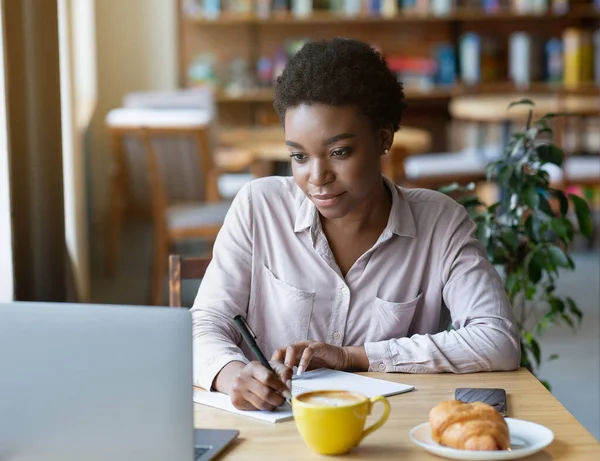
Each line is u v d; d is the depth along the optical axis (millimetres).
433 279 1932
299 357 1757
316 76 1686
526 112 6305
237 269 1962
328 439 1357
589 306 5168
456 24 7918
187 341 1247
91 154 7211
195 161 5301
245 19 7598
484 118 6422
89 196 7004
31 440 1289
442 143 8047
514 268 2785
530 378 1761
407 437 1440
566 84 7652
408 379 1751
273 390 1569
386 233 1896
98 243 7059
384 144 1823
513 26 7961
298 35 7883
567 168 6164
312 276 1923
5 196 3072
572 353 4387
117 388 1263
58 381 1274
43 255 3211
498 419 1366
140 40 7746
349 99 1684
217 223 5125
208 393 1681
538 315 4789
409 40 7949
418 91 7676
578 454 1365
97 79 7727
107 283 5844
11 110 3102
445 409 1380
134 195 5836
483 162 6352
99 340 1259
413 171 6047
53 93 3148
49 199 3197
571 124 7059
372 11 7684
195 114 5727
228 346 1785
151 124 5258
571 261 2674
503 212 2768
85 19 7109
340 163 1708
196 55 7855
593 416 3580
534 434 1412
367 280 1912
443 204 1959
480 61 7770
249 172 6680
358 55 1737
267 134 5957
